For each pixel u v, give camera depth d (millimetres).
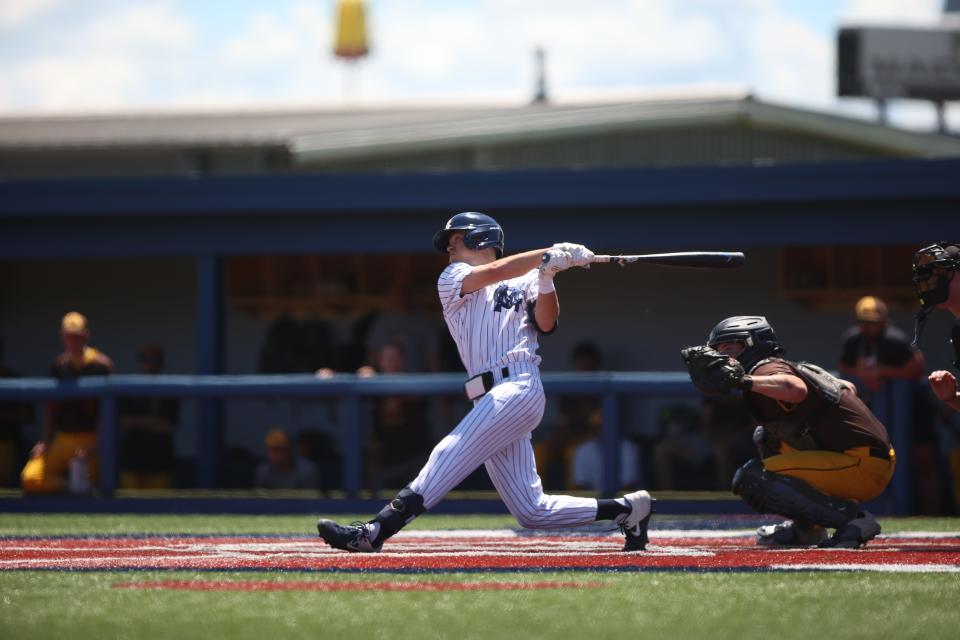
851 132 62625
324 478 35000
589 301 50688
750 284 50000
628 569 15133
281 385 35281
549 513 17859
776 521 28594
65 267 52844
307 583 13484
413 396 34500
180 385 35719
